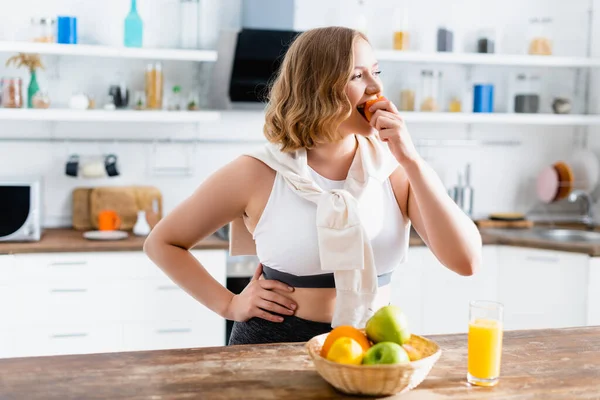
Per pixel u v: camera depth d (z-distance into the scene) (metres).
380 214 1.69
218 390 1.26
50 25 3.47
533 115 4.06
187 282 1.75
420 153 4.25
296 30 3.69
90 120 3.71
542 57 4.03
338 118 1.60
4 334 3.22
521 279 3.62
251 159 1.72
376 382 1.18
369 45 1.66
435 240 1.62
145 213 3.77
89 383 1.29
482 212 4.37
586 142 4.43
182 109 3.87
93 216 3.75
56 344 3.27
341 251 1.60
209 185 1.73
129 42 3.54
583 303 3.41
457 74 4.27
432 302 3.64
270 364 1.40
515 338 1.61
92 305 3.29
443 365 1.41
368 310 1.63
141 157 3.88
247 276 3.49
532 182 4.41
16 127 3.72
